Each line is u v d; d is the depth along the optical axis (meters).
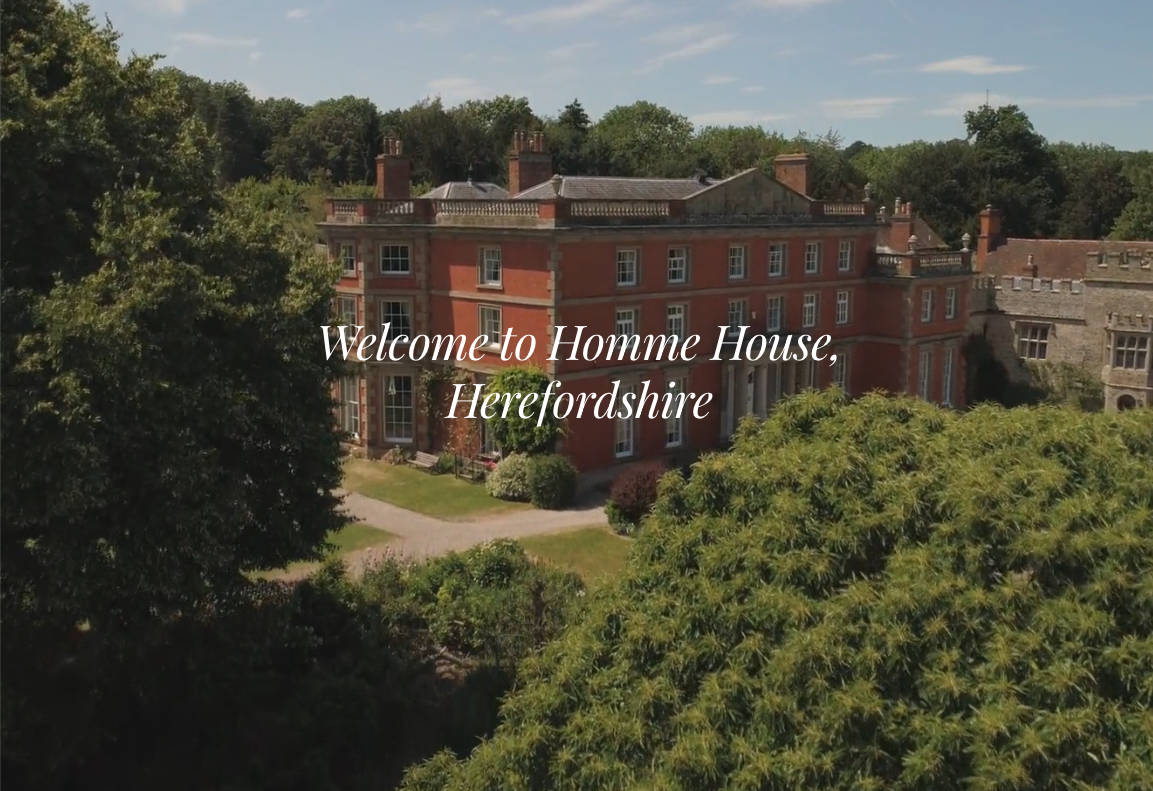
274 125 113.38
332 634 25.34
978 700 11.73
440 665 26.17
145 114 22.47
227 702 22.41
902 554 13.45
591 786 13.44
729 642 13.83
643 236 44.34
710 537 15.16
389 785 21.11
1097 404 60.09
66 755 19.50
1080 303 60.53
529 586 27.05
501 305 44.28
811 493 14.75
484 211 44.31
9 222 19.30
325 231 48.34
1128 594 12.10
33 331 18.17
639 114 123.62
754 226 49.19
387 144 52.09
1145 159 121.81
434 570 29.02
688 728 13.01
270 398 21.39
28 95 19.42
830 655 12.48
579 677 14.78
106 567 18.36
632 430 46.03
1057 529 12.77
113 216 19.55
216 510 19.36
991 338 64.25
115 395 17.92
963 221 90.44
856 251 56.00
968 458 14.80
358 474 45.66
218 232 21.61
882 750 11.78
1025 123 93.62
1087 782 10.85
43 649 20.50
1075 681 11.38
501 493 42.03
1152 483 13.29
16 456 16.88
